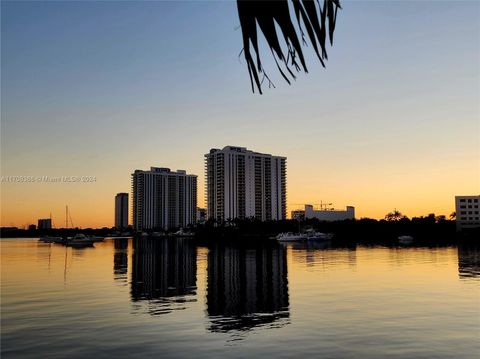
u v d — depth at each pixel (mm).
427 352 20922
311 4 2391
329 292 39531
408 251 103312
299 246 132000
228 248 127062
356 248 118375
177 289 43000
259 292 40219
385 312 30234
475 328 25453
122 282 49125
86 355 21172
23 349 22203
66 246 162250
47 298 37750
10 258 91938
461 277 50062
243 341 23281
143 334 24922
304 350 21484
